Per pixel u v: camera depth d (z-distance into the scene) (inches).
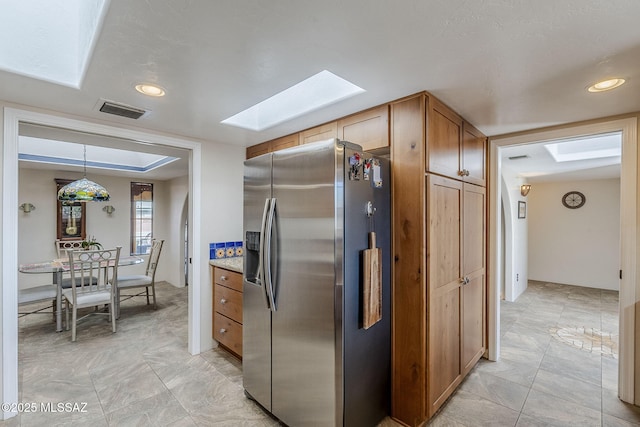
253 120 104.1
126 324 148.9
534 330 140.0
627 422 76.2
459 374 90.3
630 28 45.9
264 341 80.4
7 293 77.4
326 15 43.6
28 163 176.4
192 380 96.6
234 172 127.0
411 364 74.2
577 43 50.3
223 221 123.8
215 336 118.6
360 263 68.8
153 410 81.4
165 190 250.7
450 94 72.6
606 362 108.5
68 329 141.7
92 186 158.7
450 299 84.4
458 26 46.1
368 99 75.9
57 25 65.7
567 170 190.2
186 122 95.5
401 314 75.9
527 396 87.4
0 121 76.2
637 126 83.0
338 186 63.5
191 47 52.7
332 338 63.9
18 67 61.9
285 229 73.8
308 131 101.1
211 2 40.9
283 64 58.7
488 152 110.0
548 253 246.5
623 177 84.7
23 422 76.0
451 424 75.4
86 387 92.4
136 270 236.2
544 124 95.1
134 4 41.4
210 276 120.0
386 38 49.6
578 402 84.5
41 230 200.1
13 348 78.2
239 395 88.7
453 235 85.8
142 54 55.0
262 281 77.3
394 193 77.0
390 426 74.6
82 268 137.0
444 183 80.5
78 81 69.0
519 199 208.5
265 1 40.6
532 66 58.5
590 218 229.5
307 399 69.0
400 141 75.5
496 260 109.3
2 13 60.0
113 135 95.4
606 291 215.6
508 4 40.9
